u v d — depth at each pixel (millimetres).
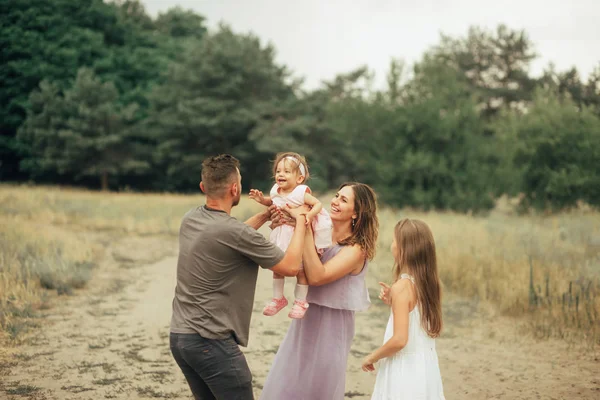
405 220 3387
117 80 40969
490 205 21953
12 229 11750
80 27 41688
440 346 6234
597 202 21188
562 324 6855
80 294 8352
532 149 21547
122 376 5051
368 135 24750
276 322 7195
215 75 38156
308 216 3170
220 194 3049
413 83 23594
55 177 40188
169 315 7348
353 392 4875
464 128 22766
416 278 3262
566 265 9320
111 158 37125
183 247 3014
